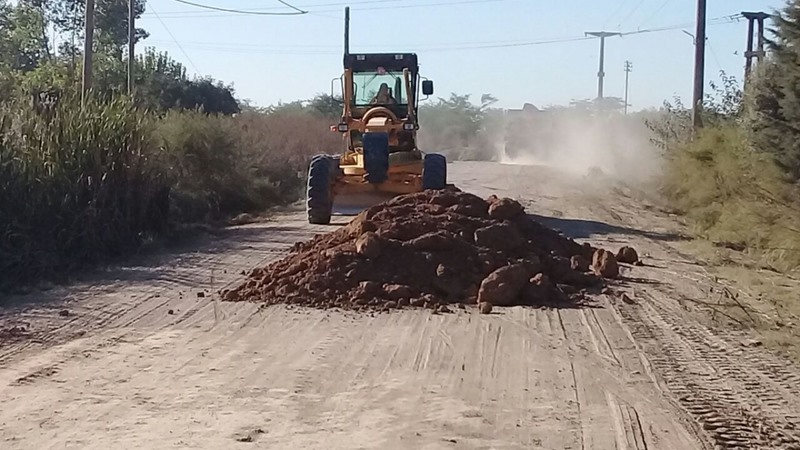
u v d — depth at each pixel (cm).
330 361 934
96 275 1413
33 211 1498
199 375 877
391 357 953
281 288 1247
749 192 1836
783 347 1019
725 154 2117
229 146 2505
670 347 1016
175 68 4931
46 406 780
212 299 1235
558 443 710
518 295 1247
